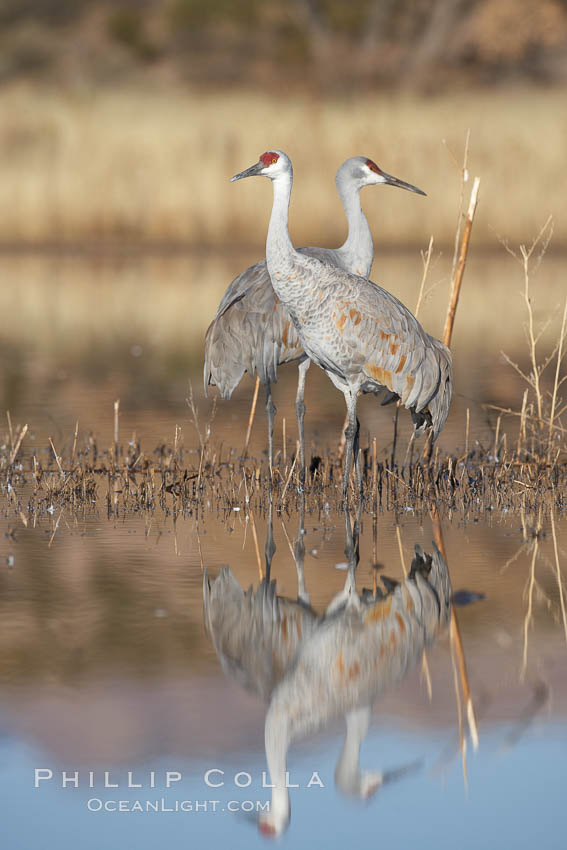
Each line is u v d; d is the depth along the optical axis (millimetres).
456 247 12820
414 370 11531
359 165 12891
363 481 12508
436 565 9844
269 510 11633
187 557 10102
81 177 35000
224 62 61969
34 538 10641
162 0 68125
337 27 63406
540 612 8797
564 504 11797
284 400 17500
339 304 11328
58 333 23156
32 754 6891
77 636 8273
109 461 13203
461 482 12484
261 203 34625
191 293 27844
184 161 35156
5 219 35094
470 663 7945
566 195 34125
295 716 7266
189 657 7992
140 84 60062
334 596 9141
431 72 58781
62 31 67062
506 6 57219
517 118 36875
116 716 7152
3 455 13672
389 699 7480
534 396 17000
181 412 16391
